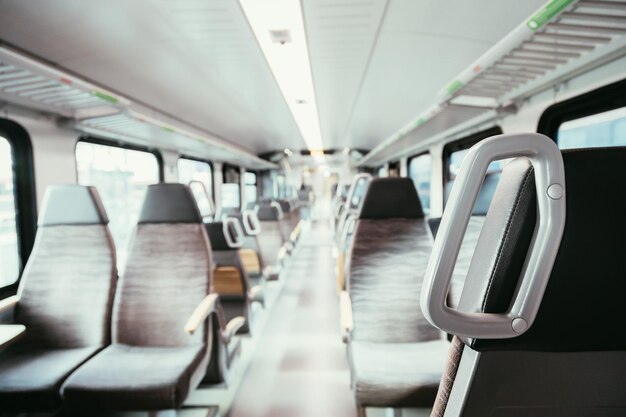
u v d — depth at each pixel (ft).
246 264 12.30
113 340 6.40
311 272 18.11
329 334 10.28
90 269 6.73
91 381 4.97
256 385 7.58
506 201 1.63
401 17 6.59
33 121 8.10
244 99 12.53
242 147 23.91
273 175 37.19
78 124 8.81
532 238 1.56
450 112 10.13
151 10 6.09
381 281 6.46
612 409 1.87
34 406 5.01
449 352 1.98
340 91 11.71
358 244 6.61
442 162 16.35
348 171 37.58
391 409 5.21
